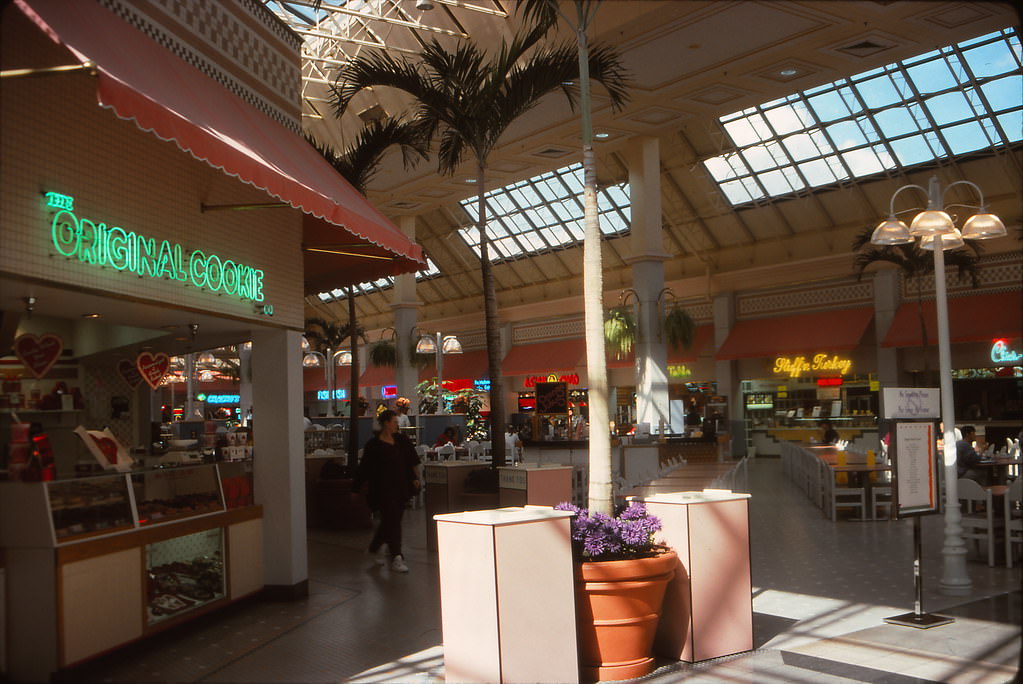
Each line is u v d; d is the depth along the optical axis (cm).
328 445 1709
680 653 573
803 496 1638
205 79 722
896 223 902
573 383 3145
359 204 818
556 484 988
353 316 1509
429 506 1084
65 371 994
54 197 534
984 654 568
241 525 750
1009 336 2108
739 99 1875
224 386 3684
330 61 1889
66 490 554
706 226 2692
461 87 1138
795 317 2602
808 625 660
